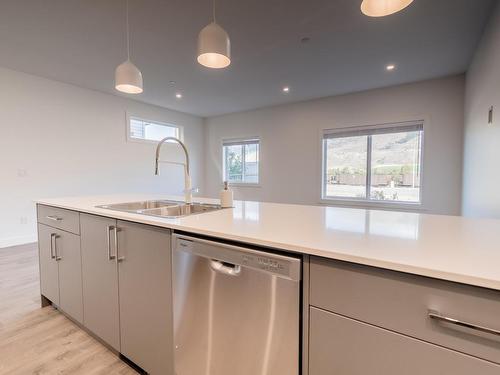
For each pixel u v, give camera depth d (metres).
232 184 6.18
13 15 2.34
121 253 1.43
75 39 2.78
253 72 3.66
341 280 0.78
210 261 1.09
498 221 1.26
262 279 0.94
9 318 1.93
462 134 3.72
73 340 1.69
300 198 5.25
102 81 4.07
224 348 1.08
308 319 0.84
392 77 3.83
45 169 3.99
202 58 1.70
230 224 1.17
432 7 2.24
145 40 2.80
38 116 3.89
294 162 5.28
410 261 0.68
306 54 3.11
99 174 4.63
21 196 3.79
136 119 5.22
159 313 1.28
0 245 3.63
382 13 1.25
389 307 0.71
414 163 4.17
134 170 5.18
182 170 6.14
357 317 0.76
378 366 0.73
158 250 1.26
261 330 0.96
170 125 5.86
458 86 3.74
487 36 2.46
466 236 0.95
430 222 1.22
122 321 1.46
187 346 1.19
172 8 2.25
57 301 1.93
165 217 1.34
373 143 4.49
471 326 0.61
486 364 0.60
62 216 1.83
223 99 5.00
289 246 0.85
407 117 4.12
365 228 1.09
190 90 4.44
